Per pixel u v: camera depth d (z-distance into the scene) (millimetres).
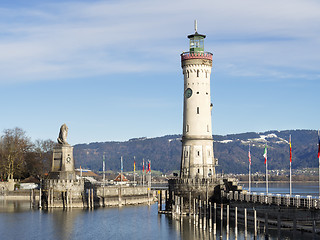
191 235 121375
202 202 150750
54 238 124062
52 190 176875
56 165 181125
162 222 143750
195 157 158750
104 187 192375
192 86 160875
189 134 160375
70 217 156250
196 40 163875
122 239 120938
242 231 121812
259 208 124188
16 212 167875
